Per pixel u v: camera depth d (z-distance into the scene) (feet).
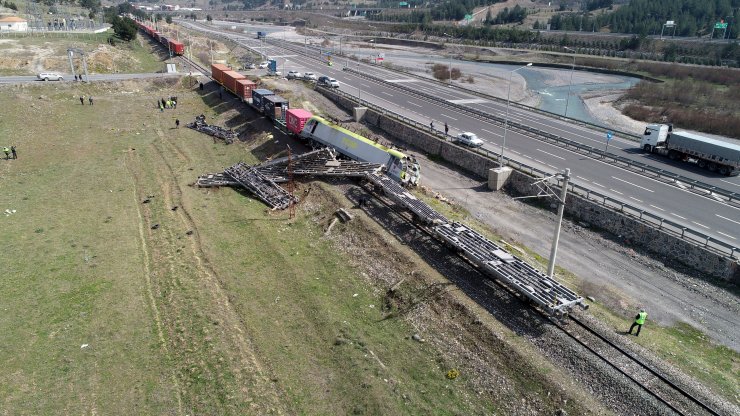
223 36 553.23
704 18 536.01
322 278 99.81
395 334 83.51
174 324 83.82
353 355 77.30
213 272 100.12
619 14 590.55
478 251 94.02
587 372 70.85
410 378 74.02
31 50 309.42
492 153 152.66
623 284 99.14
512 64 428.97
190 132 202.08
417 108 224.33
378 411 66.80
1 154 166.50
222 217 125.39
